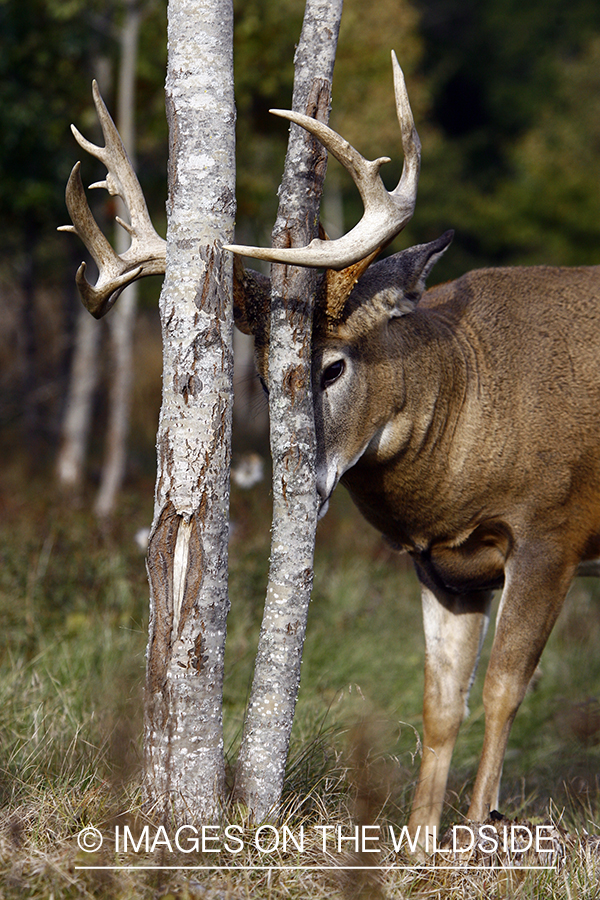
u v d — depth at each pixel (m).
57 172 18.92
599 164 45.50
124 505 14.73
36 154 18.81
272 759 6.05
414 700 10.88
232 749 7.65
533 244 46.03
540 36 65.81
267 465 19.23
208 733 5.90
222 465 5.91
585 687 11.73
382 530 8.05
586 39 62.97
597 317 8.05
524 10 65.69
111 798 6.05
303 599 6.09
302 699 9.78
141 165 20.81
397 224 6.00
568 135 46.38
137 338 30.23
